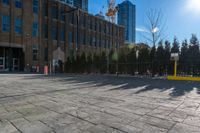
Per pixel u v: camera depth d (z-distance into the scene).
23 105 6.18
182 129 3.94
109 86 11.09
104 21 55.53
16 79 16.42
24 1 35.06
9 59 33.97
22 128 4.12
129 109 5.56
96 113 5.18
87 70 25.52
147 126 4.14
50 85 11.70
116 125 4.22
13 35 33.38
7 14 32.75
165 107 5.77
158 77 17.86
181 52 17.48
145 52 19.73
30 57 35.81
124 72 21.22
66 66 29.28
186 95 7.89
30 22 36.00
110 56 22.92
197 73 16.30
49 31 39.62
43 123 4.41
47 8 39.56
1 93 8.55
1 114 5.17
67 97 7.50
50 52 39.59
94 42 51.53
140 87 10.61
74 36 45.31
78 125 4.26
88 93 8.46
